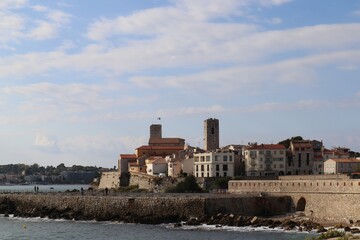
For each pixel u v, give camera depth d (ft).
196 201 591.37
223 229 529.86
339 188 563.89
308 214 590.14
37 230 555.28
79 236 510.17
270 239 460.55
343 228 499.92
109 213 632.38
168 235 498.28
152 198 613.52
